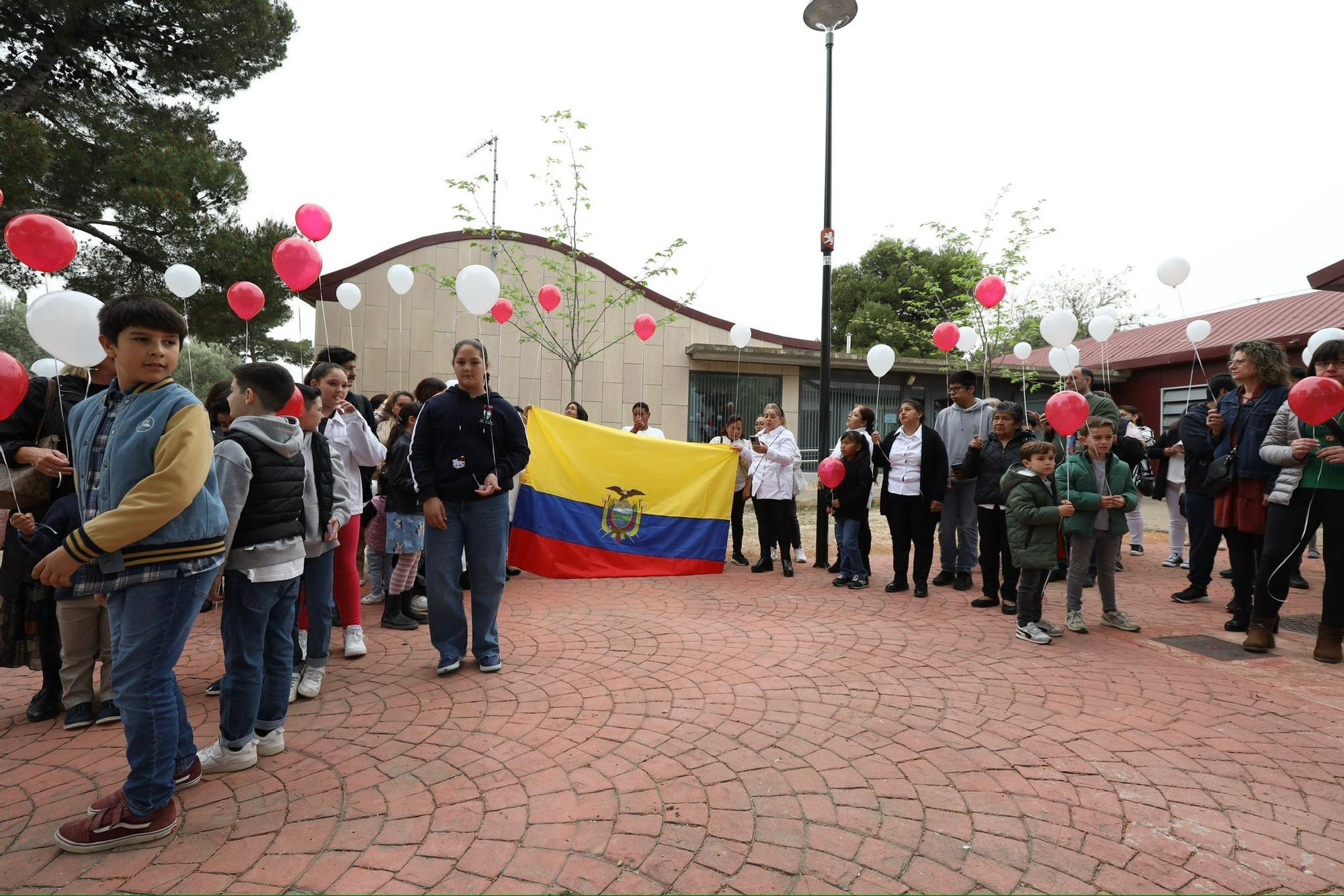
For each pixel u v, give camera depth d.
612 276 12.66
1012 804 2.48
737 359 13.22
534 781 2.63
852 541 6.16
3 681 3.88
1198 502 5.68
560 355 11.71
